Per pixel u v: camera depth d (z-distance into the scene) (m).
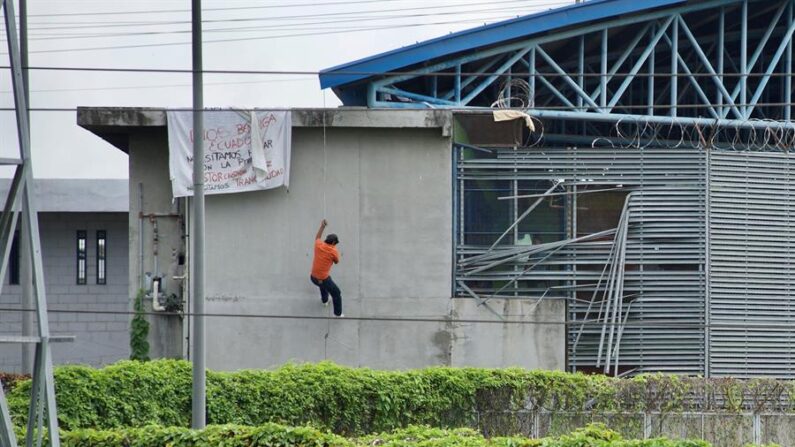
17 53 39.62
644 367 76.50
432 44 82.62
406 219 77.25
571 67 92.19
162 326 77.06
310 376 62.16
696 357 76.75
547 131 90.00
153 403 60.22
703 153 77.25
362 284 76.94
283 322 76.62
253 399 61.25
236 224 77.12
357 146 77.56
